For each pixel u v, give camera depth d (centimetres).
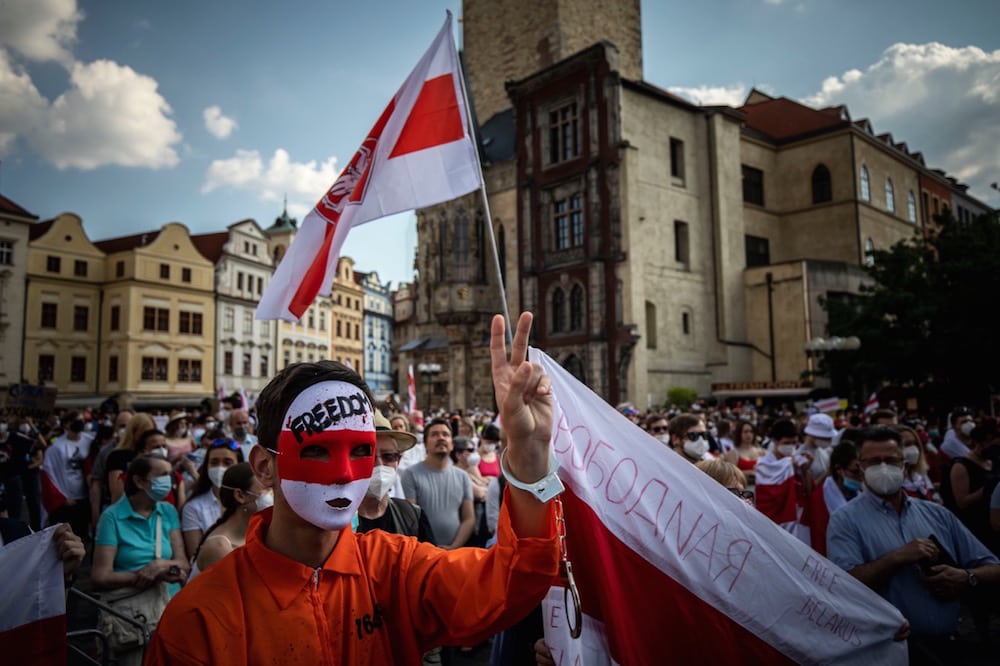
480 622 194
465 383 4556
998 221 3138
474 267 4588
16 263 5203
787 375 4047
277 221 7512
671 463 327
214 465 591
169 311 5762
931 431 1777
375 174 610
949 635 450
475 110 5100
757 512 331
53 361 5397
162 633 189
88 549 1152
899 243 3303
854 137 4762
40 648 307
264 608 194
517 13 4844
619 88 3766
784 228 4959
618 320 3647
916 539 441
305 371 207
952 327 2975
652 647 305
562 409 326
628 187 3681
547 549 187
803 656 323
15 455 1116
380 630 209
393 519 509
